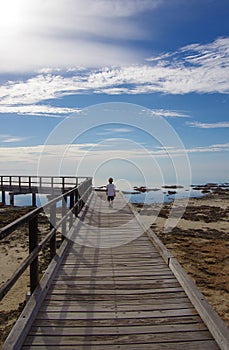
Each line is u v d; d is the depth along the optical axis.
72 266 5.21
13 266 8.70
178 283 4.43
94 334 3.10
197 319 3.39
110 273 4.86
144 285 4.36
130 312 3.55
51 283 4.40
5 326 5.17
